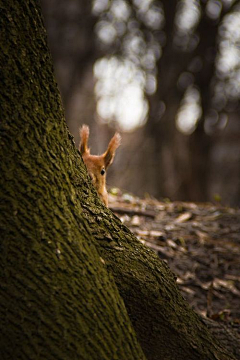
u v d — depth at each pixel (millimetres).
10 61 2662
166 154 19297
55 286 2586
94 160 5180
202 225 7406
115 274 2980
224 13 18203
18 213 2586
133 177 22344
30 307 2512
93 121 17469
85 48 17562
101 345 2643
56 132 2898
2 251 2525
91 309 2664
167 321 3088
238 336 4375
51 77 2900
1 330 2471
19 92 2701
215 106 19141
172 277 3316
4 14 2643
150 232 6758
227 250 6707
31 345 2486
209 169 18969
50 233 2662
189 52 18641
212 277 6031
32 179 2670
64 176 2867
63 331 2545
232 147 22094
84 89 17703
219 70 18781
